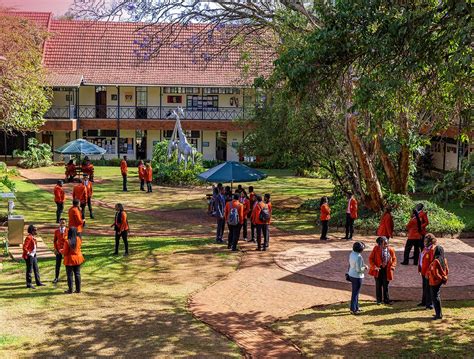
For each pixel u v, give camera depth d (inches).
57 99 1811.0
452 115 778.2
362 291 585.6
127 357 424.8
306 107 877.8
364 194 922.7
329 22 466.0
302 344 452.1
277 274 642.2
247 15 842.8
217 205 793.6
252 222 786.2
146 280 614.9
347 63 476.4
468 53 408.5
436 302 500.7
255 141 1107.9
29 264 578.9
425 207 902.4
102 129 1818.4
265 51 1344.7
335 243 797.9
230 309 530.6
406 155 925.2
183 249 751.7
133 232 864.3
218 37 1165.1
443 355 428.5
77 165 1537.9
